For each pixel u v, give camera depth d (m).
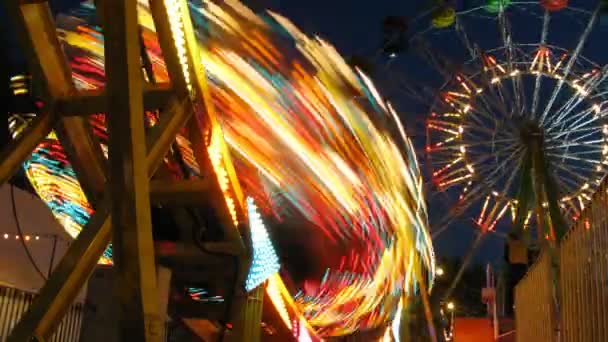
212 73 8.84
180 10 5.93
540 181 27.16
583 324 7.23
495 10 29.20
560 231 24.80
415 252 11.37
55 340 7.93
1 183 5.27
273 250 7.74
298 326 8.66
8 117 7.71
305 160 9.64
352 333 11.58
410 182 11.35
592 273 6.66
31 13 5.50
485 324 32.72
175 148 7.10
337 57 10.15
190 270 8.14
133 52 4.53
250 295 7.46
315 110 9.75
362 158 10.44
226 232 7.15
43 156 8.49
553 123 31.11
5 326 7.77
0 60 7.43
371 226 10.57
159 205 7.36
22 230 8.38
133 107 4.52
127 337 4.50
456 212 30.47
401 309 11.03
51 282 4.82
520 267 23.66
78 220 9.12
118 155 4.50
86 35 8.41
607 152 30.06
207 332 8.35
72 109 5.73
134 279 4.46
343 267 10.21
